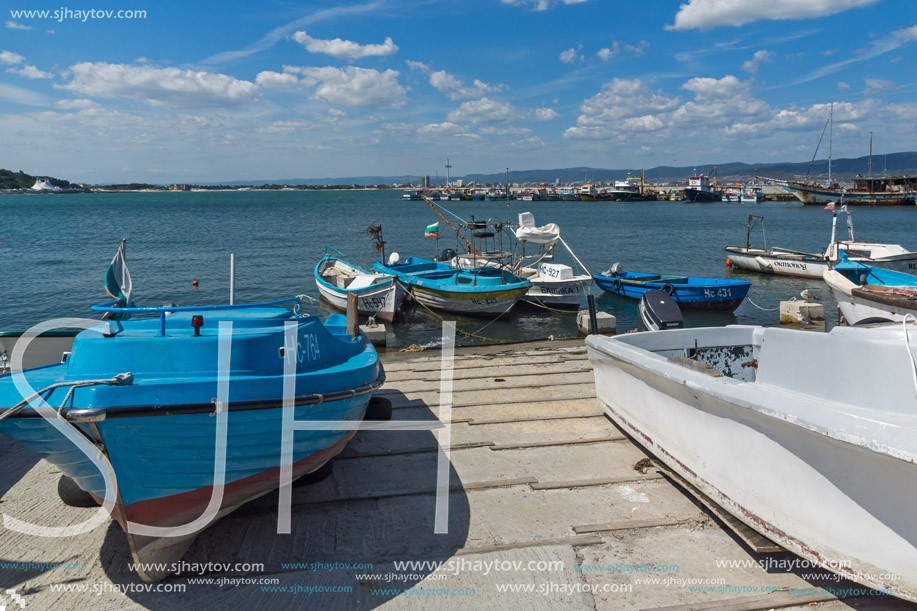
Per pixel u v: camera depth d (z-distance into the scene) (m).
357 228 57.09
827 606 3.61
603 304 20.59
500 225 20.30
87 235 49.31
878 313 12.02
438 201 128.88
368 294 17.80
